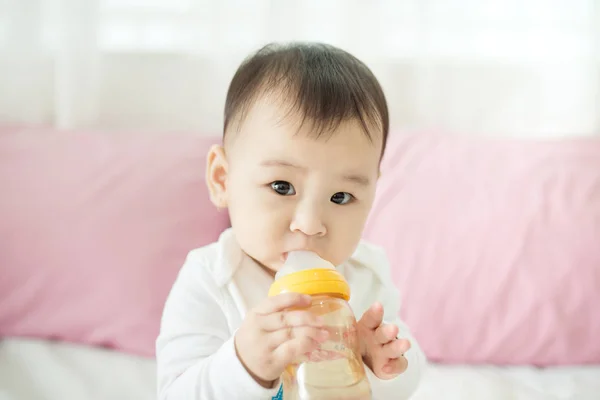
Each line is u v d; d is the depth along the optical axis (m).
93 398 1.10
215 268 0.86
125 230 1.33
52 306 1.27
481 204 1.35
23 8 1.66
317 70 0.82
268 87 0.81
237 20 1.71
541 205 1.34
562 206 1.34
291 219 0.77
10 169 1.39
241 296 0.85
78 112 1.67
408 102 1.76
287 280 0.69
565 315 1.24
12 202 1.34
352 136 0.78
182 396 0.74
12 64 1.67
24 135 1.47
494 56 1.75
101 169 1.40
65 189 1.36
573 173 1.39
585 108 1.73
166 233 1.34
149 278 1.29
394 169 1.43
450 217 1.34
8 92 1.68
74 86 1.66
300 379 0.66
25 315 1.27
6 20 1.66
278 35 1.72
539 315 1.24
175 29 1.73
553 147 1.46
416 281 1.28
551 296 1.25
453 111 1.76
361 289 0.93
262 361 0.66
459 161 1.43
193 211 1.39
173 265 1.32
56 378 1.15
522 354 1.23
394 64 1.75
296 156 0.76
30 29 1.67
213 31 1.70
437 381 1.17
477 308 1.25
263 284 0.87
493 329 1.24
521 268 1.27
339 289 0.69
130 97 1.75
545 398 1.12
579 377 1.20
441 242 1.31
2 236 1.30
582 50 1.71
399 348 0.73
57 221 1.32
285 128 0.77
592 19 1.70
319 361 0.66
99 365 1.21
